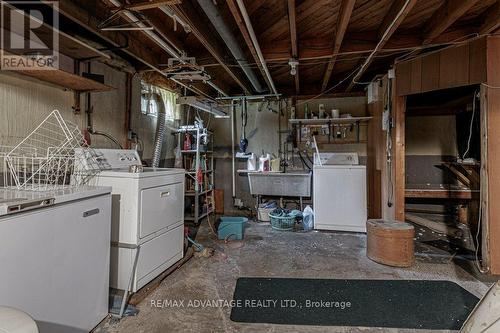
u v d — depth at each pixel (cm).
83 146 256
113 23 232
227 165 529
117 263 225
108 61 288
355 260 306
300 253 327
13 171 190
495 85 262
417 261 303
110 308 205
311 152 493
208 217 473
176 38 275
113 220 226
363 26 282
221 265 293
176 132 464
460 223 444
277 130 509
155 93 405
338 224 411
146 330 186
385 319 199
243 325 192
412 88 324
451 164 445
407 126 486
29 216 135
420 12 252
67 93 250
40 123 223
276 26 272
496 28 249
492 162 265
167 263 265
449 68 290
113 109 312
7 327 84
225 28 223
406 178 475
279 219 423
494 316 115
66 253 157
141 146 367
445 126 473
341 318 200
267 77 361
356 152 480
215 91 491
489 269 267
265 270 281
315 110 495
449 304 217
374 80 415
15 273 129
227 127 527
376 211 431
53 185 199
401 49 288
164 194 259
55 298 150
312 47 303
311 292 237
